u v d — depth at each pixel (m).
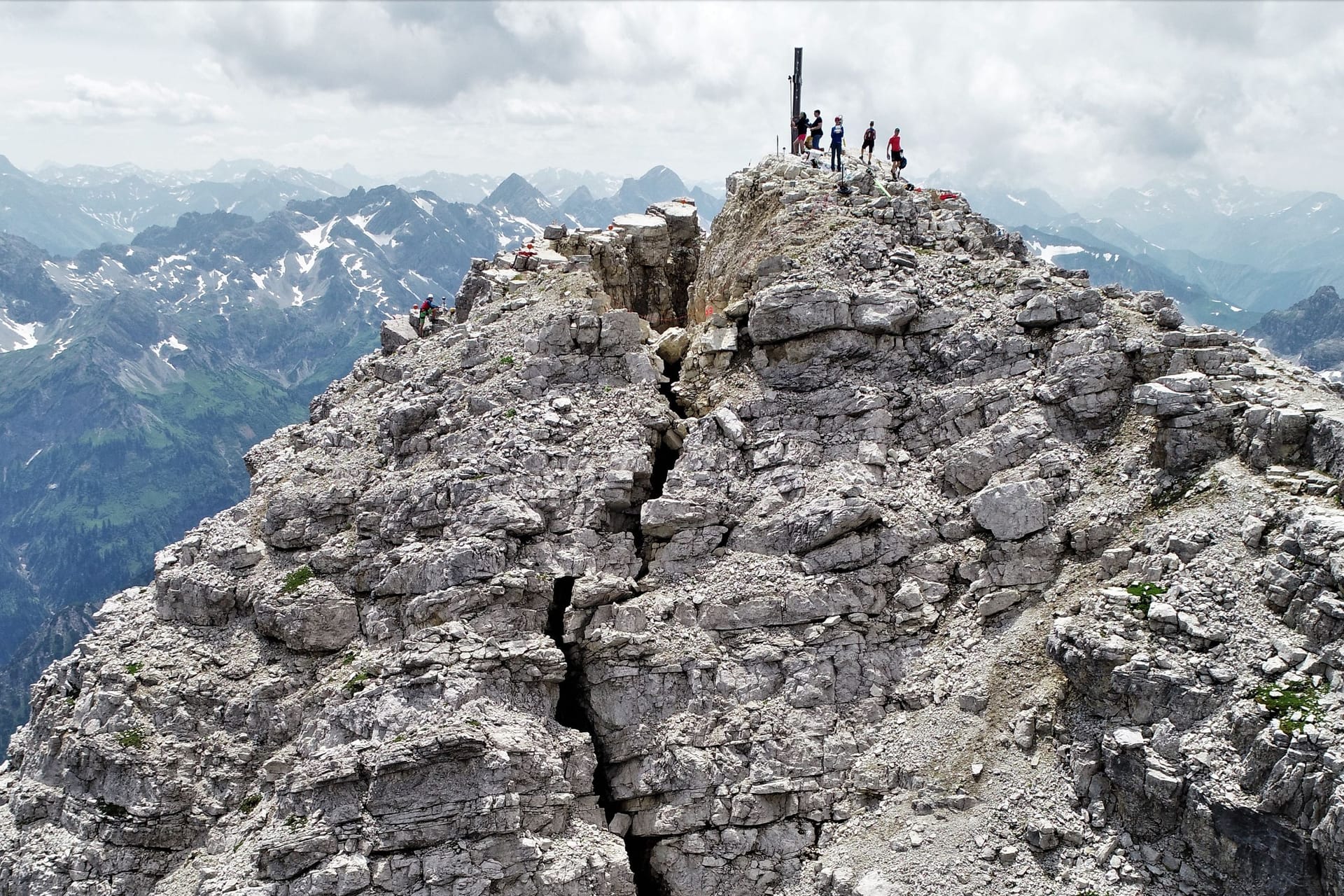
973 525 41.94
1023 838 34.62
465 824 36.09
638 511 45.75
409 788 36.19
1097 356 42.47
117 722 41.56
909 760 37.78
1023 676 37.81
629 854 41.25
